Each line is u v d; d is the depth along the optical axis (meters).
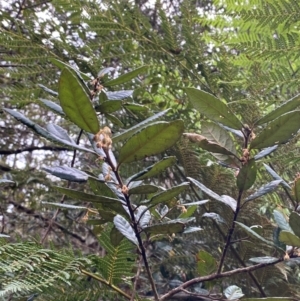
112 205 0.58
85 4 1.36
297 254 0.66
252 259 0.70
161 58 1.44
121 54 1.44
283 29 1.02
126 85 1.42
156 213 0.77
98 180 0.56
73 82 0.46
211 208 1.16
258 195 0.66
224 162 0.65
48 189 1.94
